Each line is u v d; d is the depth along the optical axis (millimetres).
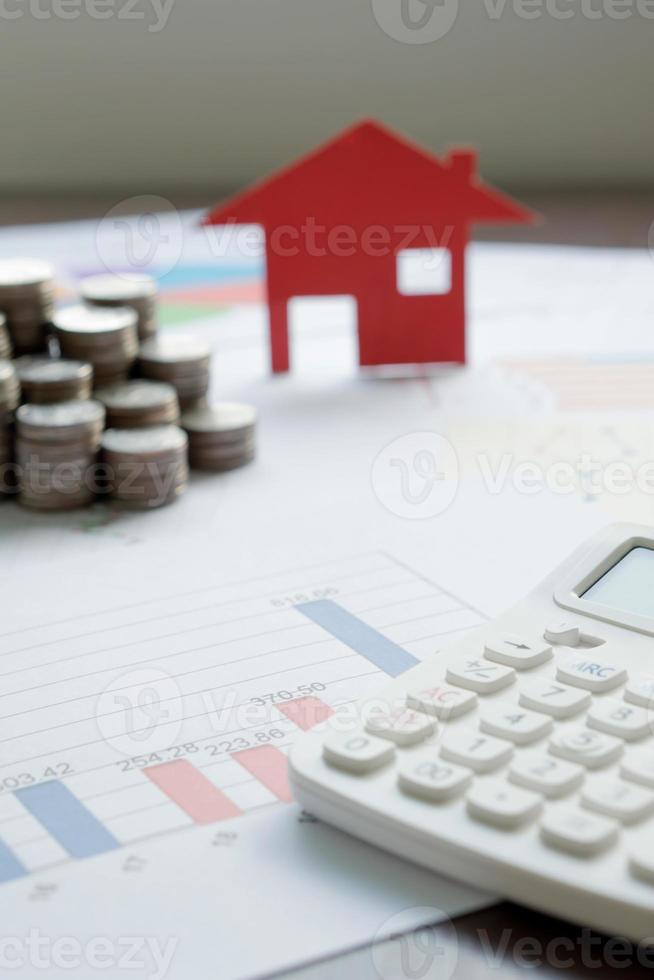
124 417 707
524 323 1052
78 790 392
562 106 1854
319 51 1852
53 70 1819
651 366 912
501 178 1898
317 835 365
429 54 1849
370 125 888
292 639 499
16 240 1438
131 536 627
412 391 876
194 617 523
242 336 1026
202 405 776
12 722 437
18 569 586
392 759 364
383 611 523
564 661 413
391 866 349
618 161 1874
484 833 330
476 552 590
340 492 682
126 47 1821
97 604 542
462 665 411
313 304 1156
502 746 362
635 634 432
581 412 809
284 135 1891
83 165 1867
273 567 578
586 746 359
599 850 319
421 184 897
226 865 352
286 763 404
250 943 321
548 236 1431
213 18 1826
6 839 367
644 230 1452
